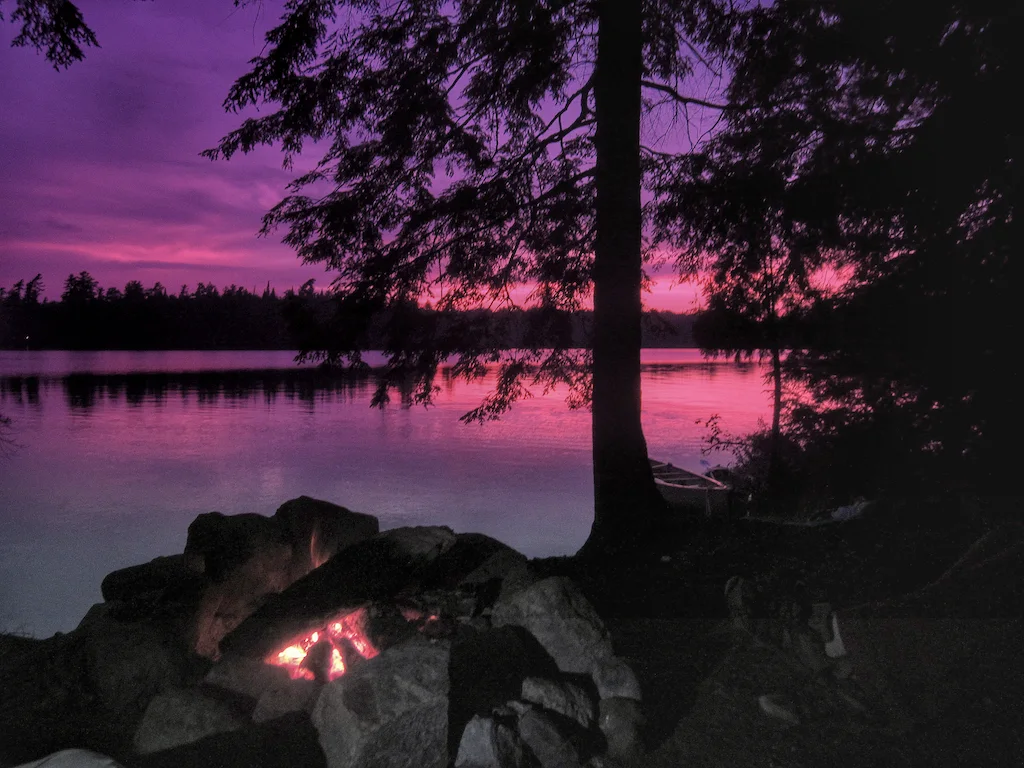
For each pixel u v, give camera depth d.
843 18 8.91
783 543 7.45
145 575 5.25
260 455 76.69
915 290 9.25
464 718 3.83
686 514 9.68
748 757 3.78
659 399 115.50
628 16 9.27
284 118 10.02
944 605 4.62
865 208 9.08
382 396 11.05
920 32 8.38
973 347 8.88
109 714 4.06
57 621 28.64
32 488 59.41
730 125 10.38
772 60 9.48
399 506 51.12
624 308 9.24
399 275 10.80
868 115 9.47
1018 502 6.76
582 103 10.45
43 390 143.75
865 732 3.95
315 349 10.56
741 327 13.95
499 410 11.14
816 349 11.31
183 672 4.31
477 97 10.79
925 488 9.26
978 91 8.07
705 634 5.31
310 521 6.13
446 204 10.60
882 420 10.17
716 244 11.01
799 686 4.43
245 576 5.32
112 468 68.62
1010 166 8.15
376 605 5.24
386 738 3.38
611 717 4.00
